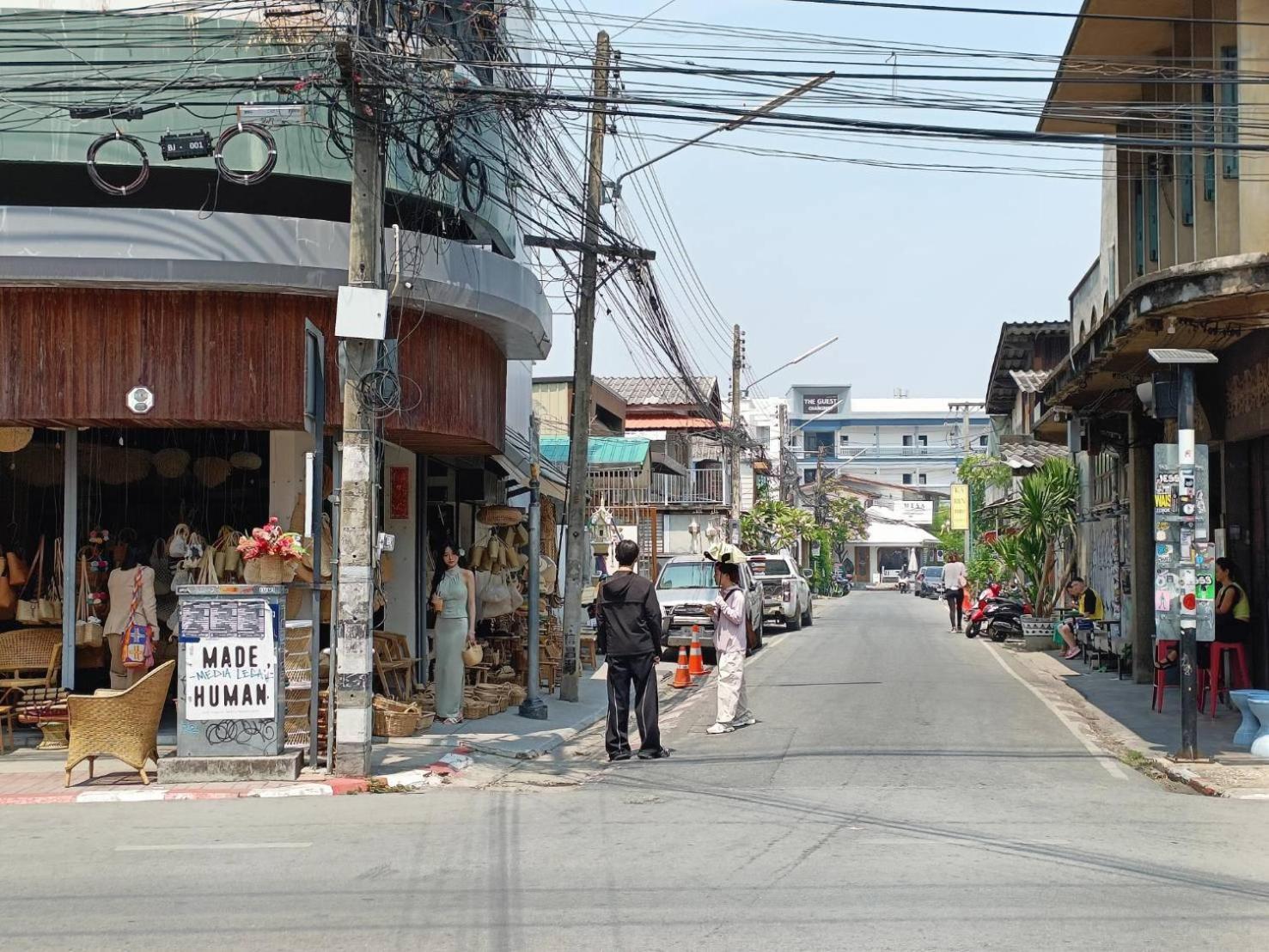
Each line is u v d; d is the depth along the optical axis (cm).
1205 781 1134
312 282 1347
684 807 1040
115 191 1306
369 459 1200
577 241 1725
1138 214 1911
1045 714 1647
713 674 2327
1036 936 645
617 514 3903
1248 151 1346
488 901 727
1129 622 2119
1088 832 920
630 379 4994
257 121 1266
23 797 1109
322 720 1286
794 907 705
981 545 3962
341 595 1193
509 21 1645
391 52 1255
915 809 1012
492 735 1456
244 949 641
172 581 1555
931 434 10075
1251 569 1711
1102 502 2750
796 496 6694
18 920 699
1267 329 1488
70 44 1397
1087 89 1805
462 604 1541
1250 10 1373
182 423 1381
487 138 1669
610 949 629
